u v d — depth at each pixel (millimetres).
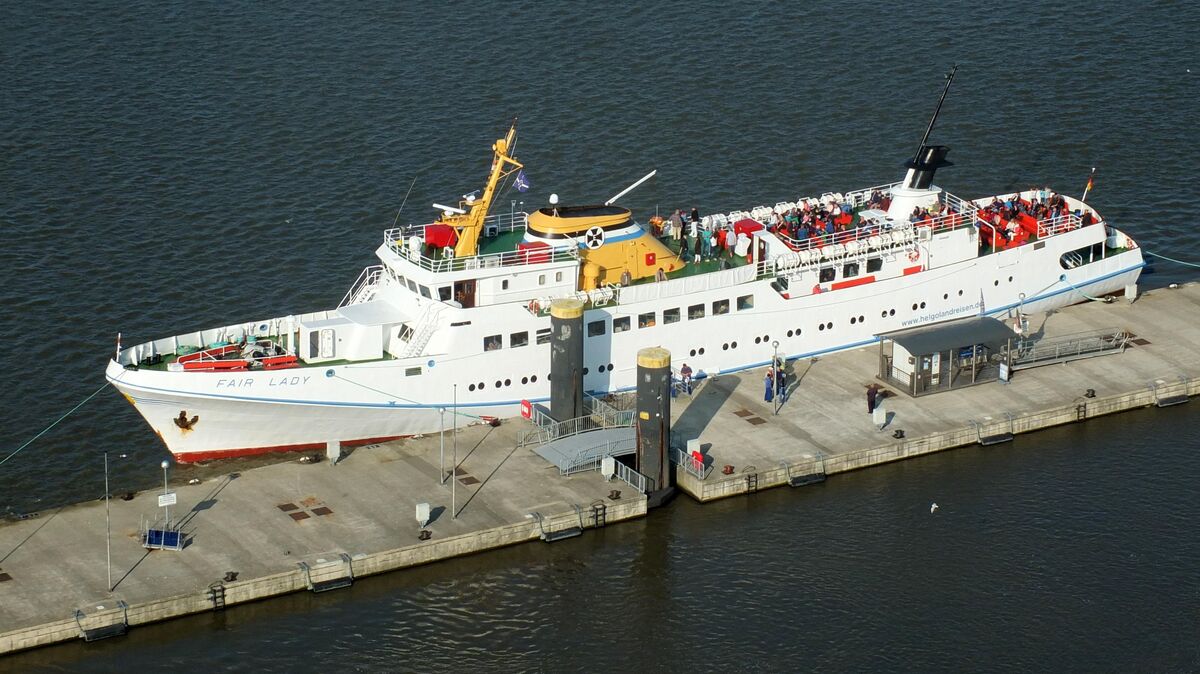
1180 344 199000
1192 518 167375
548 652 148750
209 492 166625
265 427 176750
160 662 145875
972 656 147625
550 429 175125
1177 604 154375
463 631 151000
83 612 146500
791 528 165875
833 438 178000
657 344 187125
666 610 154000
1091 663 146875
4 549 155750
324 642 149125
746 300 190125
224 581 151125
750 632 151000
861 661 147000
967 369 190500
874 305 197000
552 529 162625
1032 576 158375
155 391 170625
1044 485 173250
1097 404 185750
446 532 159750
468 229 180000
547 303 180625
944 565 160125
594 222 184875
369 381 176375
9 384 192500
